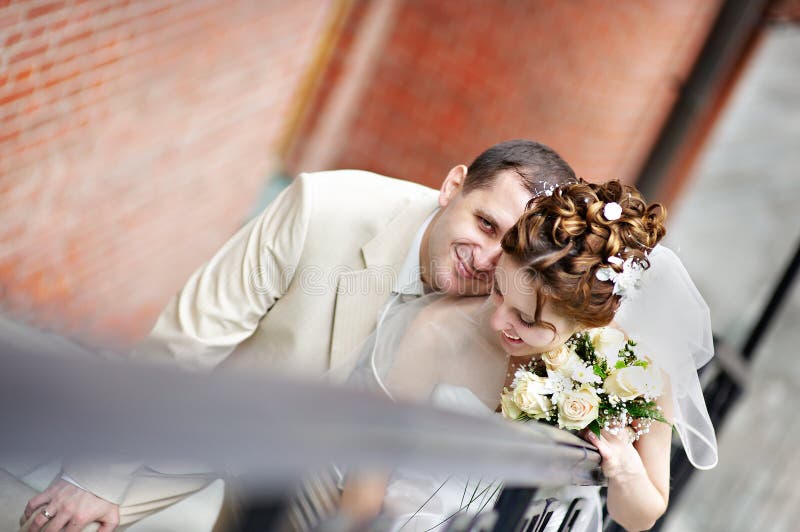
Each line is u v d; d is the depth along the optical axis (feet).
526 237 5.54
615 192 5.73
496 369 6.47
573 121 20.18
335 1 17.56
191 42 15.29
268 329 7.40
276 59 17.10
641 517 6.26
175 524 6.56
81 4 13.39
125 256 16.25
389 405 2.14
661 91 22.08
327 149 18.88
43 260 14.78
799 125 29.66
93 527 5.83
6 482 5.88
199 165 16.79
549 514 5.98
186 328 7.23
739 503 24.97
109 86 14.42
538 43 18.81
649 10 19.81
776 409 26.35
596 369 5.98
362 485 4.86
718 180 30.32
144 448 1.26
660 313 6.44
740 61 26.00
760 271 29.71
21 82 13.11
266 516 1.99
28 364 1.19
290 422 1.52
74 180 14.75
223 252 7.57
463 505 6.01
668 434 6.48
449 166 19.26
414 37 18.44
